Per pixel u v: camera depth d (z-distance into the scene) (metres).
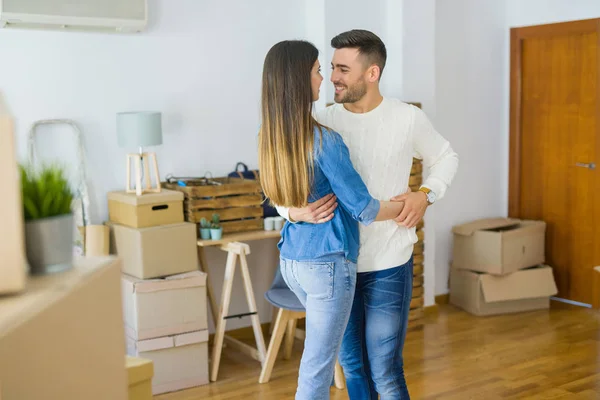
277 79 2.18
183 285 3.78
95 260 1.33
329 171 2.21
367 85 2.37
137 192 3.88
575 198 5.44
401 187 2.49
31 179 1.24
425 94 5.00
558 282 5.62
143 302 3.68
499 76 5.76
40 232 1.20
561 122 5.47
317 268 2.26
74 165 4.03
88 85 4.05
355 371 2.59
